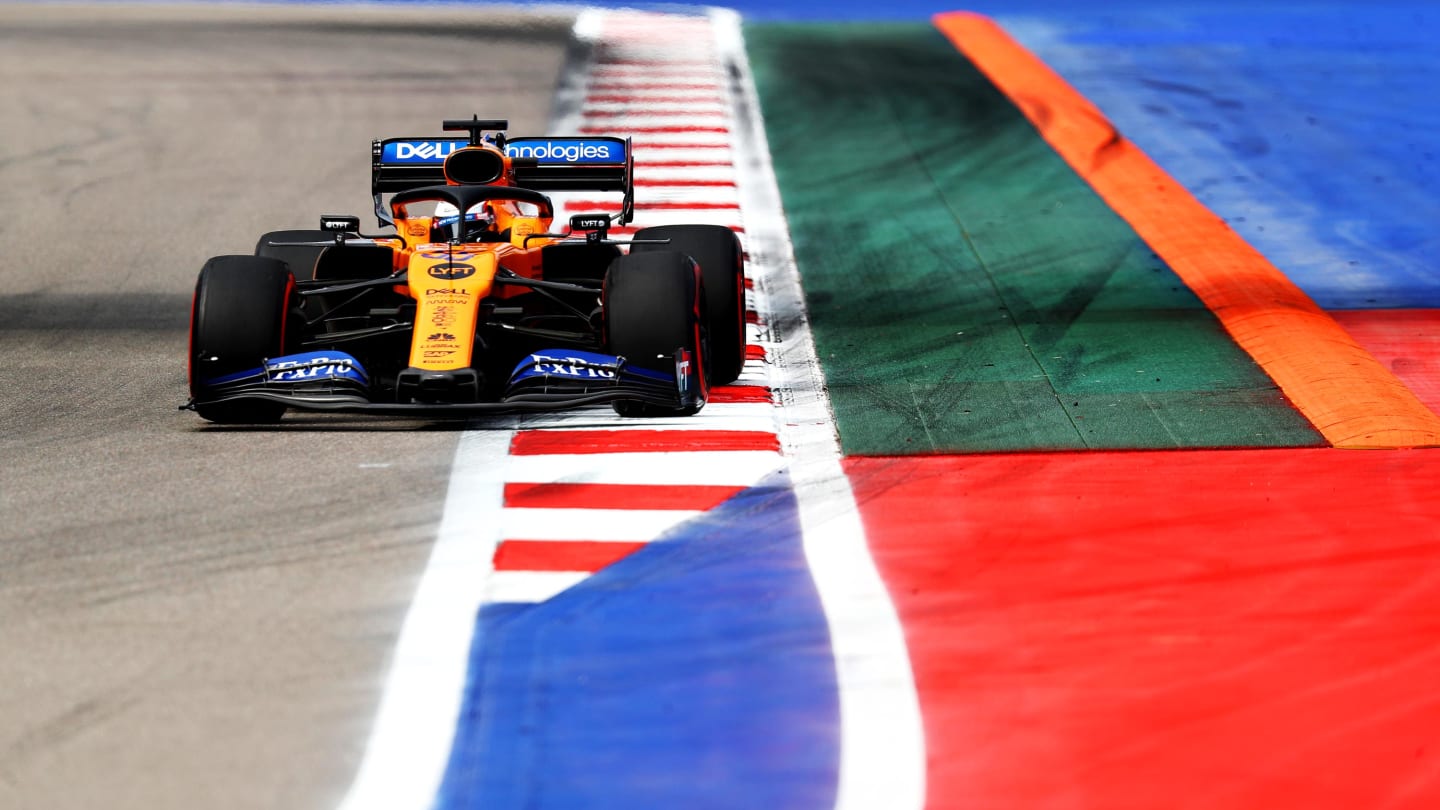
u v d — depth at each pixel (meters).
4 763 19.64
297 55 75.94
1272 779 19.69
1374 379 36.16
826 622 23.69
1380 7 87.75
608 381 30.56
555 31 81.44
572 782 19.47
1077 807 19.05
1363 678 22.20
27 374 36.59
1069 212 52.88
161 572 24.98
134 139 61.56
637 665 22.33
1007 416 33.91
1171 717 21.09
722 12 86.75
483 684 21.75
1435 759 20.17
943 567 25.75
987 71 73.38
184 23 83.44
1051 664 22.48
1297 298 43.62
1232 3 89.56
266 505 27.81
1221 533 27.30
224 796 19.06
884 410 34.31
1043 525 27.56
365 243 34.09
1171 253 48.16
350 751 20.09
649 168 57.81
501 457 30.58
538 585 24.89
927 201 54.34
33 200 53.75
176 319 42.00
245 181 56.28
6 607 23.70
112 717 20.70
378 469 29.77
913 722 20.89
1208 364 37.78
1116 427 33.19
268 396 30.14
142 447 30.91
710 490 29.06
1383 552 26.53
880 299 43.97
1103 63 74.50
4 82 70.19
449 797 19.14
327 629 23.23
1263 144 61.09
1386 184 56.12
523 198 34.41
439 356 29.66
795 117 65.56
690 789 19.33
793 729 20.69
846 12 87.62
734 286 34.78
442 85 70.31
